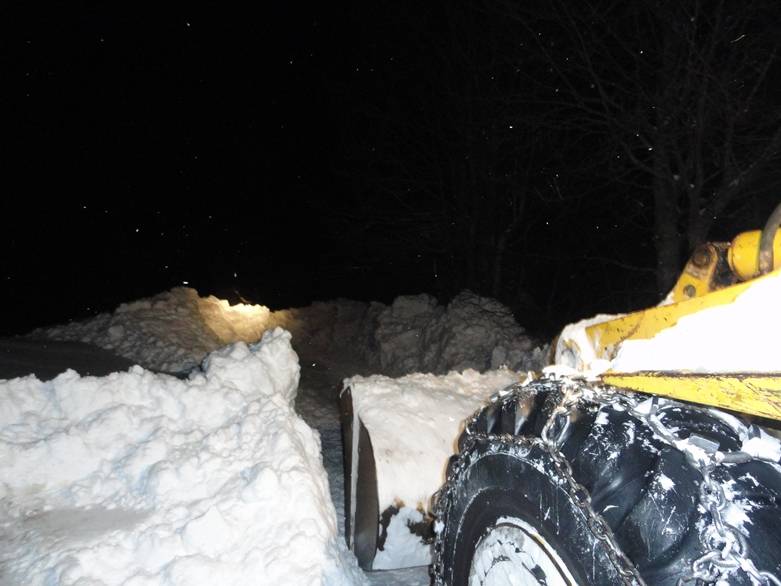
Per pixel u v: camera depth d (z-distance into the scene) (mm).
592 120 11602
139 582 3613
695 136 10453
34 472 4379
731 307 2096
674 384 2064
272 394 5309
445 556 2801
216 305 12445
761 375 1810
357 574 4047
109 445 4547
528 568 2283
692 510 1905
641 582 1879
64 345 9109
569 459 2203
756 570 1743
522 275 19297
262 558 3766
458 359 11414
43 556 3713
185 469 4254
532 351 10242
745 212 11602
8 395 4734
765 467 1980
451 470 2820
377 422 4230
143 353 9102
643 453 2074
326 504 4316
